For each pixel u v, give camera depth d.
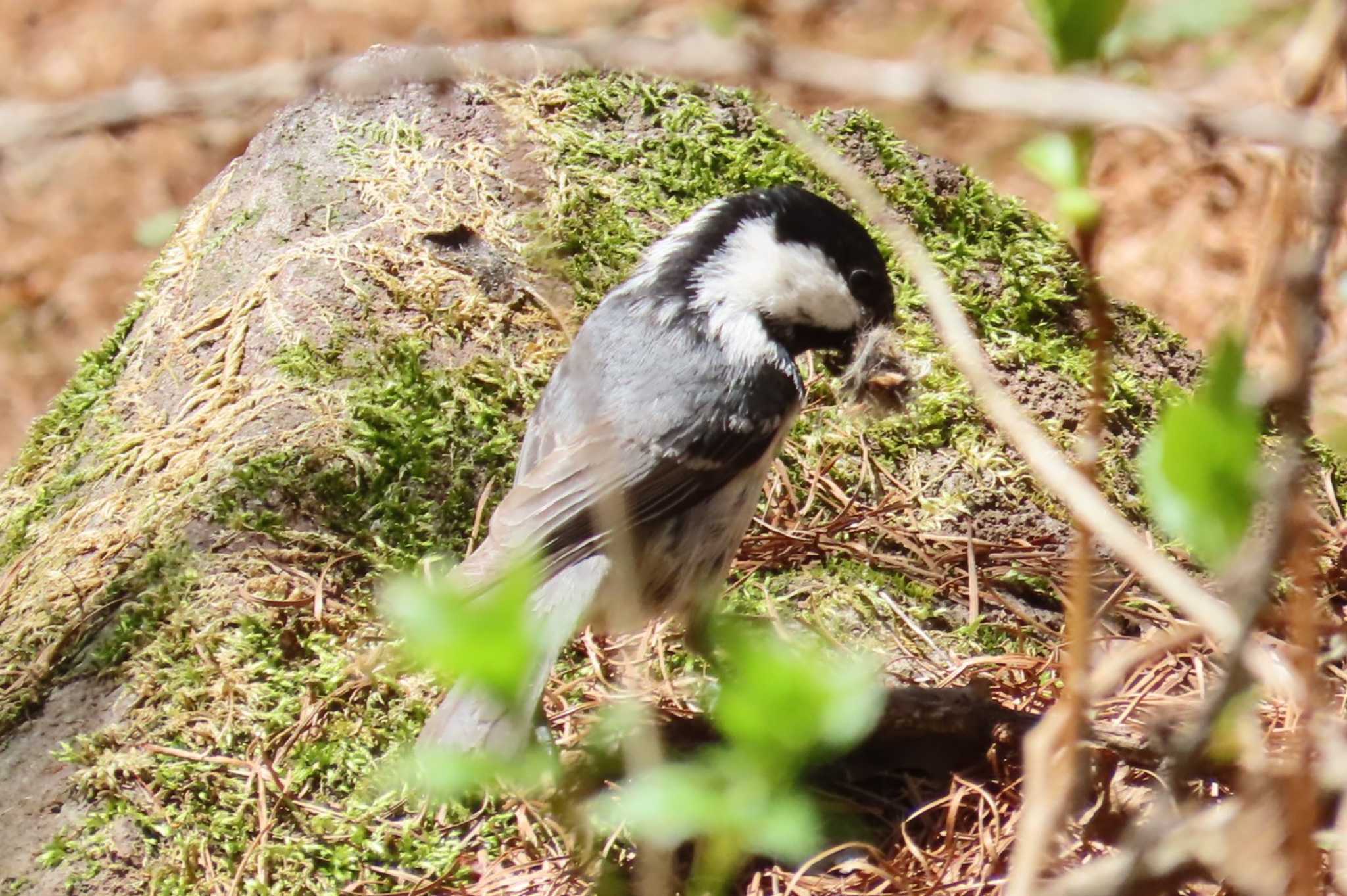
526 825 6.42
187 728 6.78
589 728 6.78
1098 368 3.63
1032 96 2.46
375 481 7.90
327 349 8.45
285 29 15.93
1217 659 7.12
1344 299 5.12
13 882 6.30
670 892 6.11
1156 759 5.74
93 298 14.19
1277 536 2.95
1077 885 3.60
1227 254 12.03
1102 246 12.20
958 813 6.41
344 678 6.99
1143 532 8.29
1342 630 5.09
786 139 9.89
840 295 7.22
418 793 6.45
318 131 9.80
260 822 6.42
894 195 9.66
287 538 7.61
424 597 2.53
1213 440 2.64
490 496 7.99
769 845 3.55
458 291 8.80
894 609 7.66
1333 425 7.67
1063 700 4.32
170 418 8.42
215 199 9.76
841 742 2.68
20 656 7.21
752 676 2.48
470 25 15.43
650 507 6.82
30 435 9.09
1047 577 7.89
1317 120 2.57
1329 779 3.43
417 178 9.42
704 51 2.84
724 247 7.24
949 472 8.43
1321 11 3.03
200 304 9.02
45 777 6.68
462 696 5.68
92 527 7.89
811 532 7.97
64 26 16.48
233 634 7.14
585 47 2.97
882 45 13.49
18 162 15.24
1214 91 9.38
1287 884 3.54
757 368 7.05
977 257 9.48
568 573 6.51
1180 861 3.61
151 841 6.38
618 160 9.67
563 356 8.35
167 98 3.66
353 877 6.30
